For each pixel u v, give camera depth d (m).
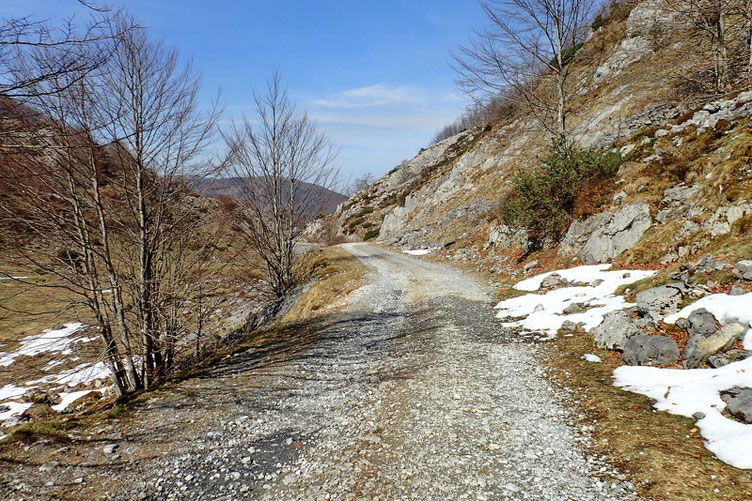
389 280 23.41
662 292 9.54
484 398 7.64
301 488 5.37
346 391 8.80
